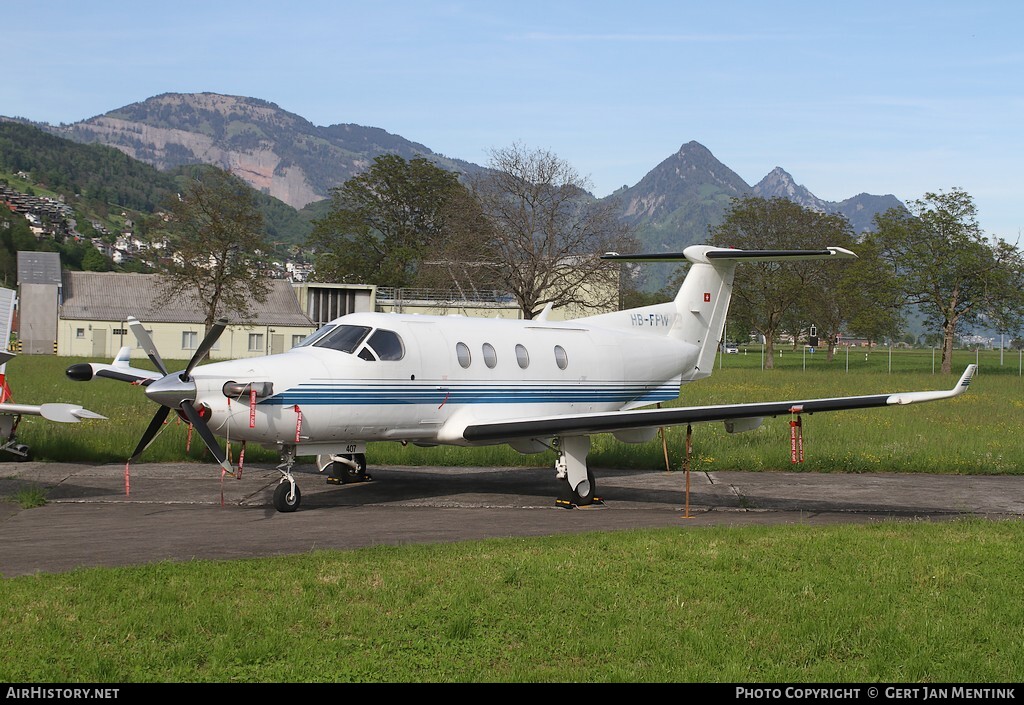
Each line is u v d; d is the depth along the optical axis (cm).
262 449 1764
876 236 5638
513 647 646
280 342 6234
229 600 729
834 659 638
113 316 6131
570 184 4897
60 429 1866
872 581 812
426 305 5569
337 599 736
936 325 5734
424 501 1345
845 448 1834
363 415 1301
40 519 1149
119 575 799
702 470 1688
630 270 4925
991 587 795
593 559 873
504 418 1452
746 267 5809
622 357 1634
